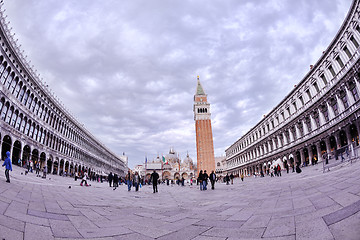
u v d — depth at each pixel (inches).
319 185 415.5
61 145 2132.1
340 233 153.2
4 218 208.2
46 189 555.8
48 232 195.6
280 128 2134.6
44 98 1841.8
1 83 1235.2
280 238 171.6
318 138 1546.5
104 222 257.3
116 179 1007.0
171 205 420.5
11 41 1380.4
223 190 756.0
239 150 3590.1
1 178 566.3
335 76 1359.5
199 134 4584.2
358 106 1117.7
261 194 481.1
